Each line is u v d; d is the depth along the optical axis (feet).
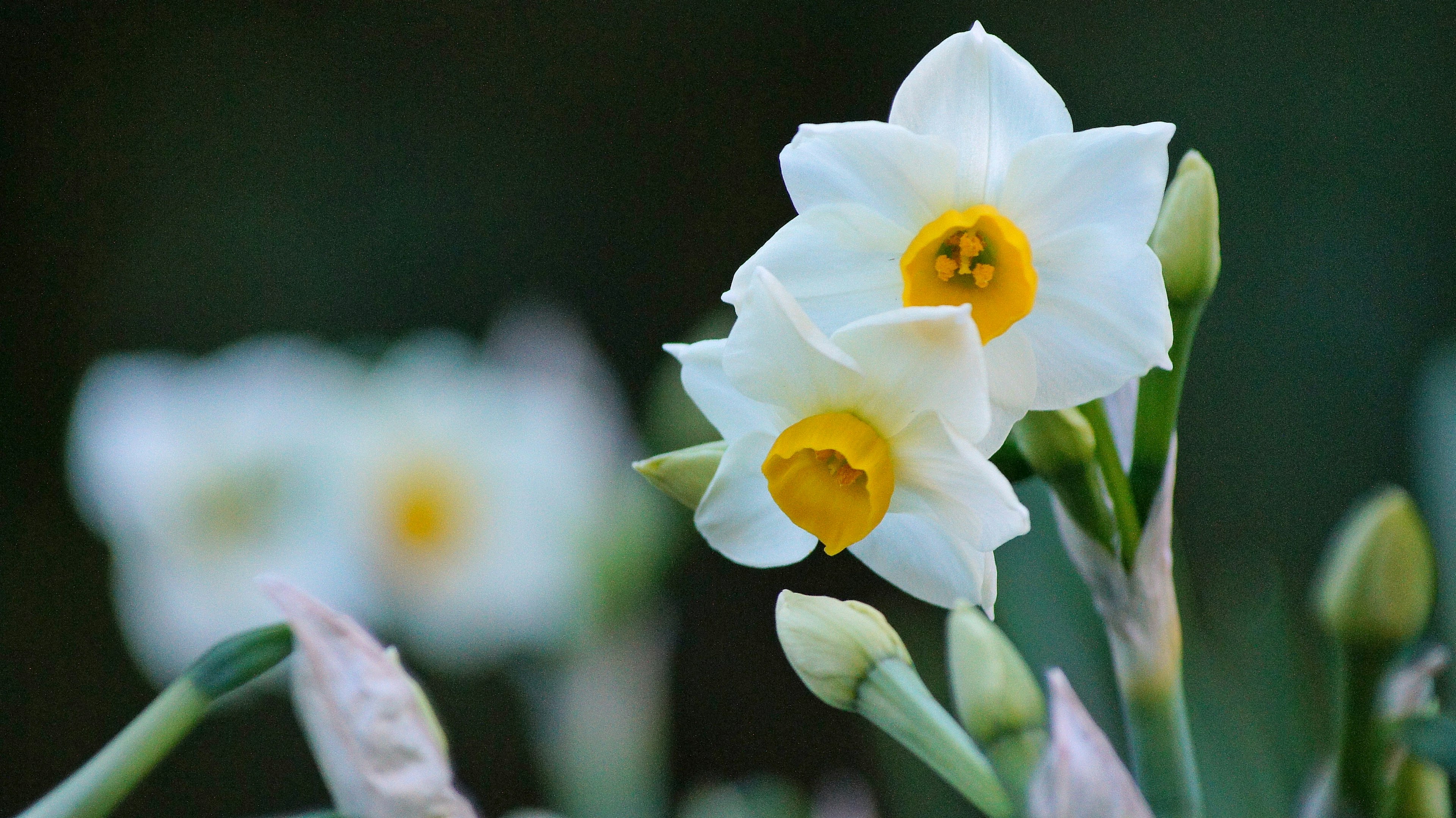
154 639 3.37
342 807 2.23
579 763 3.14
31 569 7.48
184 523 3.31
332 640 2.23
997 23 7.32
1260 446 6.65
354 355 3.55
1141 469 2.24
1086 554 2.25
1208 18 7.04
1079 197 2.18
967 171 2.19
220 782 7.25
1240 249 6.86
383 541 3.35
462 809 2.23
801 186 2.19
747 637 7.11
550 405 3.48
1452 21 6.79
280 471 3.36
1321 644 2.57
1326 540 6.49
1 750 7.35
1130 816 2.20
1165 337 2.18
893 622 6.48
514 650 3.32
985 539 2.20
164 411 3.32
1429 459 2.82
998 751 2.24
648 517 3.34
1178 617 2.26
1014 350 2.19
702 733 7.02
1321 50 6.90
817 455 2.21
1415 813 2.29
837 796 2.71
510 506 3.36
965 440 2.18
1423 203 6.72
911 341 2.18
